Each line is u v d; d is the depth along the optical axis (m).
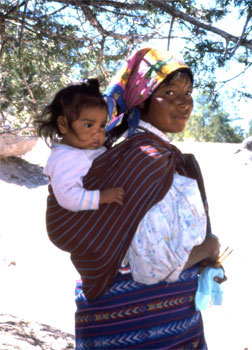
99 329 2.22
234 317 9.45
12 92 5.62
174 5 4.18
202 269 2.47
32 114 5.36
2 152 16.44
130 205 2.12
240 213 15.24
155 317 2.18
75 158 2.18
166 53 2.39
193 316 2.33
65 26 4.79
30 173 16.81
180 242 2.16
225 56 3.78
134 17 4.46
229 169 18.25
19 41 4.68
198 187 2.45
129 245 2.13
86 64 5.05
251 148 19.41
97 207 2.09
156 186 2.16
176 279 2.18
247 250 12.97
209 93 3.97
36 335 4.83
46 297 10.01
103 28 4.56
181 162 2.39
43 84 5.27
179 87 2.33
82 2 4.45
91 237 2.11
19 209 14.42
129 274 2.19
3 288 10.15
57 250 12.55
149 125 2.37
